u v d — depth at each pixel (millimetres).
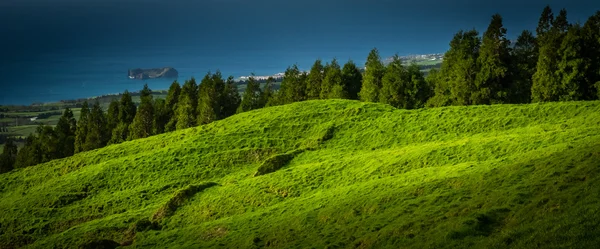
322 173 61594
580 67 83312
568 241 23234
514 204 31844
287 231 42531
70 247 52625
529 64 100188
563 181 32500
